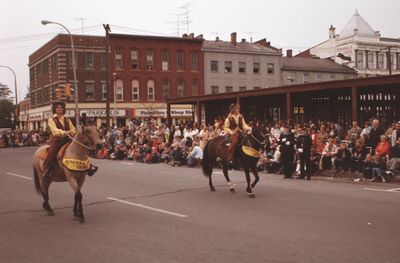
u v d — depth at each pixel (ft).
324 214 30.81
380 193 40.34
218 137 43.01
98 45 172.04
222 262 20.54
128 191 43.29
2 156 99.60
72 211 33.65
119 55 174.91
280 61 196.34
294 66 198.90
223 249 22.63
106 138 99.55
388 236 24.63
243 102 109.09
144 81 178.19
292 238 24.50
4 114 316.81
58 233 26.94
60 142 30.99
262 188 44.47
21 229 28.19
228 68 189.37
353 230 26.11
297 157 54.90
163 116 180.24
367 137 54.03
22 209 34.81
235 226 27.68
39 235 26.58
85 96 170.91
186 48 183.62
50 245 24.34
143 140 87.35
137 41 176.96
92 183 49.75
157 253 22.21
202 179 52.75
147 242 24.32
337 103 89.86
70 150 29.66
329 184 47.44
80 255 22.33
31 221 30.45
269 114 105.70
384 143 49.11
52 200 38.68
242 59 191.21
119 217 31.04
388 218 29.25
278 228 26.91
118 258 21.59
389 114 89.10
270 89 87.66
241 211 32.45
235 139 39.99
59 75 168.35
